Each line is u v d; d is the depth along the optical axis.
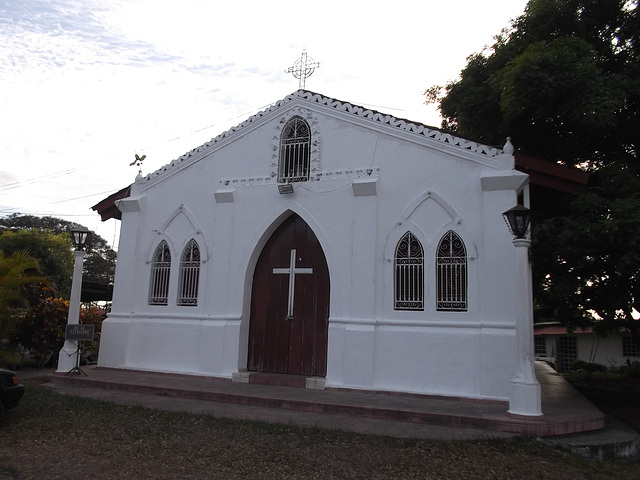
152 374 11.60
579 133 11.39
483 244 9.46
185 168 12.45
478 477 5.73
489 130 13.63
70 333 11.27
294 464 5.92
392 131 10.52
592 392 13.47
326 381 10.13
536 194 10.28
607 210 8.79
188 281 11.98
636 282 9.78
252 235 11.44
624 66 11.66
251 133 11.89
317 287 11.05
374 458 6.12
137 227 12.52
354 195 10.54
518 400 7.48
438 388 9.41
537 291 11.27
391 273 10.14
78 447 6.47
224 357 11.10
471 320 9.44
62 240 26.94
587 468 6.31
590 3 11.88
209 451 6.30
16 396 7.68
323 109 11.21
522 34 12.87
